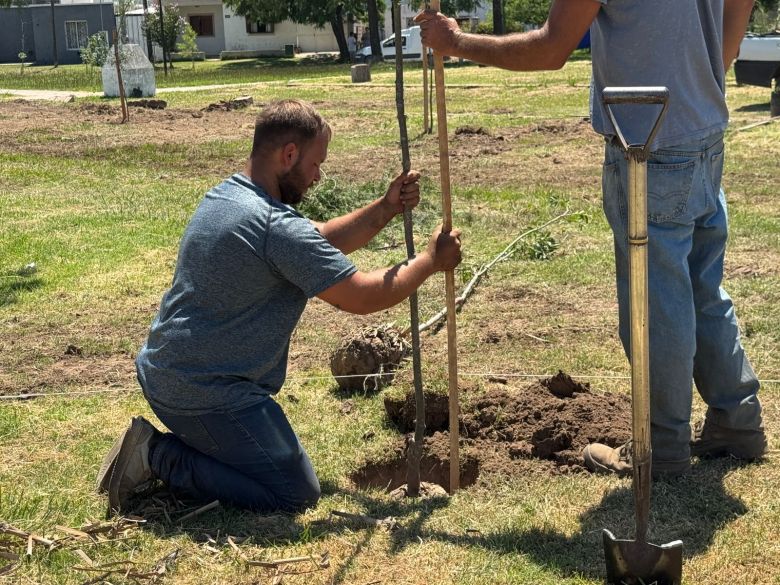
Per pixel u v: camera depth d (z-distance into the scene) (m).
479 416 4.95
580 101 22.80
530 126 18.05
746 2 4.11
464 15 54.03
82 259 8.68
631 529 3.77
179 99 27.45
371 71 38.81
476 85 28.64
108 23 55.62
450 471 4.28
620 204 3.94
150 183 12.91
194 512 3.88
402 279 3.85
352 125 19.45
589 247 8.82
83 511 3.97
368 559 3.57
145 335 6.68
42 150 16.44
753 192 11.10
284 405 5.39
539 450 4.61
